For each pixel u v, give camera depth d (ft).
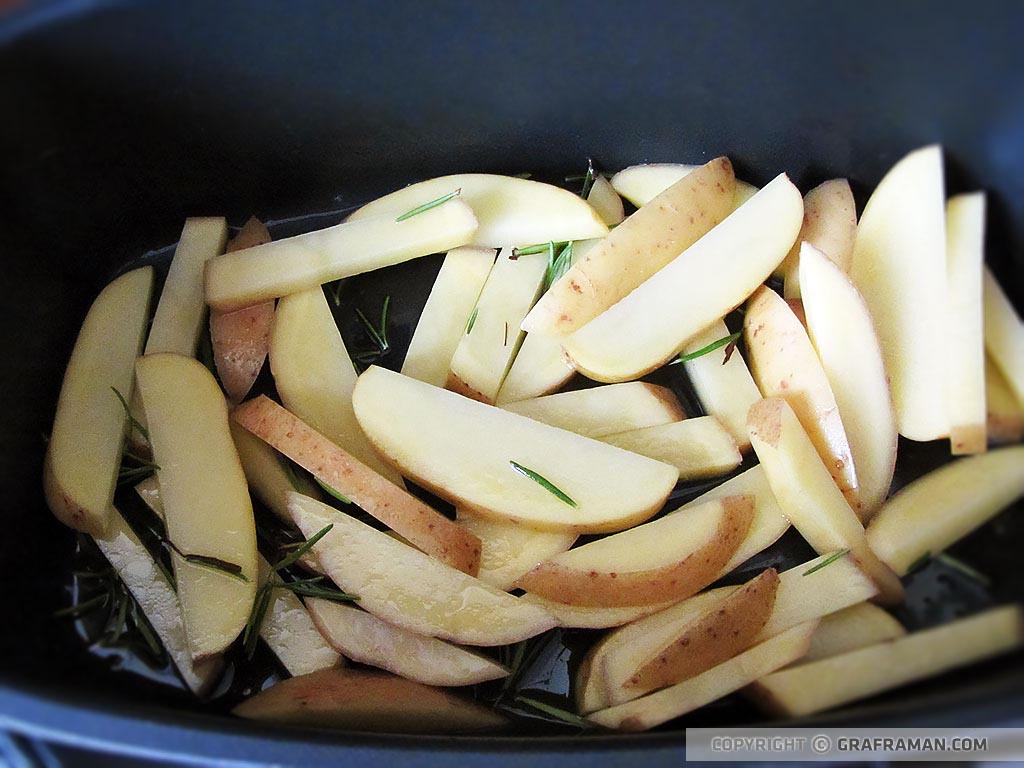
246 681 0.81
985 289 0.84
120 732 0.65
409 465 0.85
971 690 0.63
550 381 0.92
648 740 0.66
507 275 0.97
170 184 1.00
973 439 0.83
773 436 0.82
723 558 0.82
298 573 0.85
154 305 1.01
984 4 0.77
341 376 0.93
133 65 0.88
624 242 0.92
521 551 0.84
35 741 0.66
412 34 0.91
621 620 0.81
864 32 0.84
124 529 0.85
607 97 0.97
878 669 0.71
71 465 0.86
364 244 0.96
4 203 0.90
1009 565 0.78
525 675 0.81
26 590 0.81
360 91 0.96
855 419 0.86
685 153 1.02
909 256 0.89
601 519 0.83
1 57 0.82
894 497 0.85
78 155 0.93
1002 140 0.84
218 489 0.85
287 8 0.87
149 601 0.82
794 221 0.92
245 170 1.02
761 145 0.98
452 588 0.80
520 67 0.95
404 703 0.77
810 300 0.88
